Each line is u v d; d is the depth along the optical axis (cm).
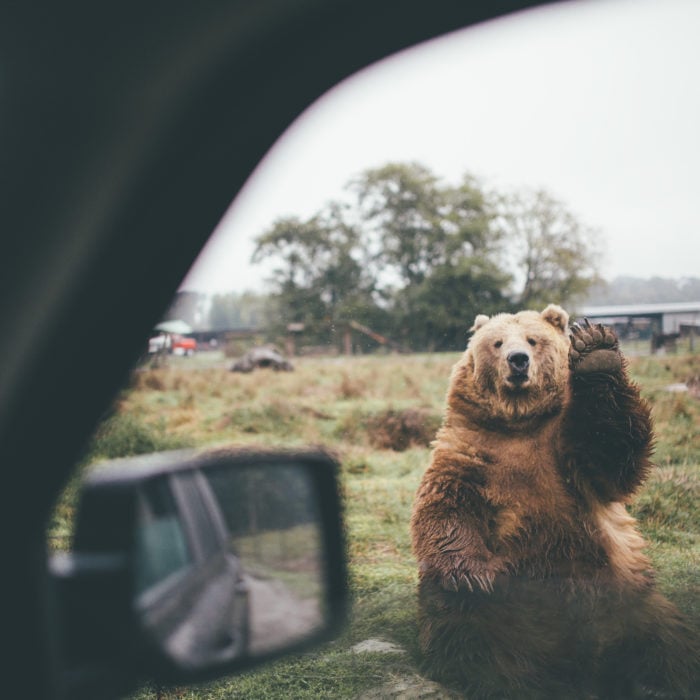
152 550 225
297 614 298
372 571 517
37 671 163
